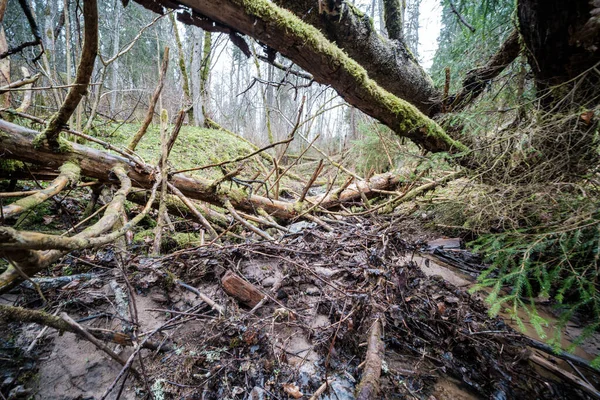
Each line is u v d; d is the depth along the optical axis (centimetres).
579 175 182
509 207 196
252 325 129
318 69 225
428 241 282
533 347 137
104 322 131
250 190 272
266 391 103
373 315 135
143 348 117
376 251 182
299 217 299
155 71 936
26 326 122
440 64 384
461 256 253
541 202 186
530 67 211
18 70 391
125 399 98
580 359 127
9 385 98
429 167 268
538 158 194
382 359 116
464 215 254
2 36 246
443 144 262
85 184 201
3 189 230
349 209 376
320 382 108
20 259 79
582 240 151
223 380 106
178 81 911
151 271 165
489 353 131
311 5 260
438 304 157
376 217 303
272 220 269
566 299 174
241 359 114
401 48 344
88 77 131
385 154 465
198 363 113
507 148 197
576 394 114
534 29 174
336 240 213
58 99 312
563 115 171
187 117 699
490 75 261
